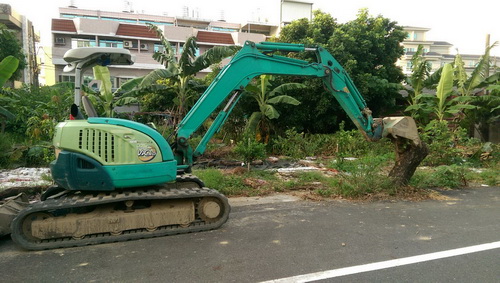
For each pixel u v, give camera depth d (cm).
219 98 561
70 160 434
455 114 1548
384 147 1267
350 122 1534
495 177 858
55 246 409
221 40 3250
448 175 808
